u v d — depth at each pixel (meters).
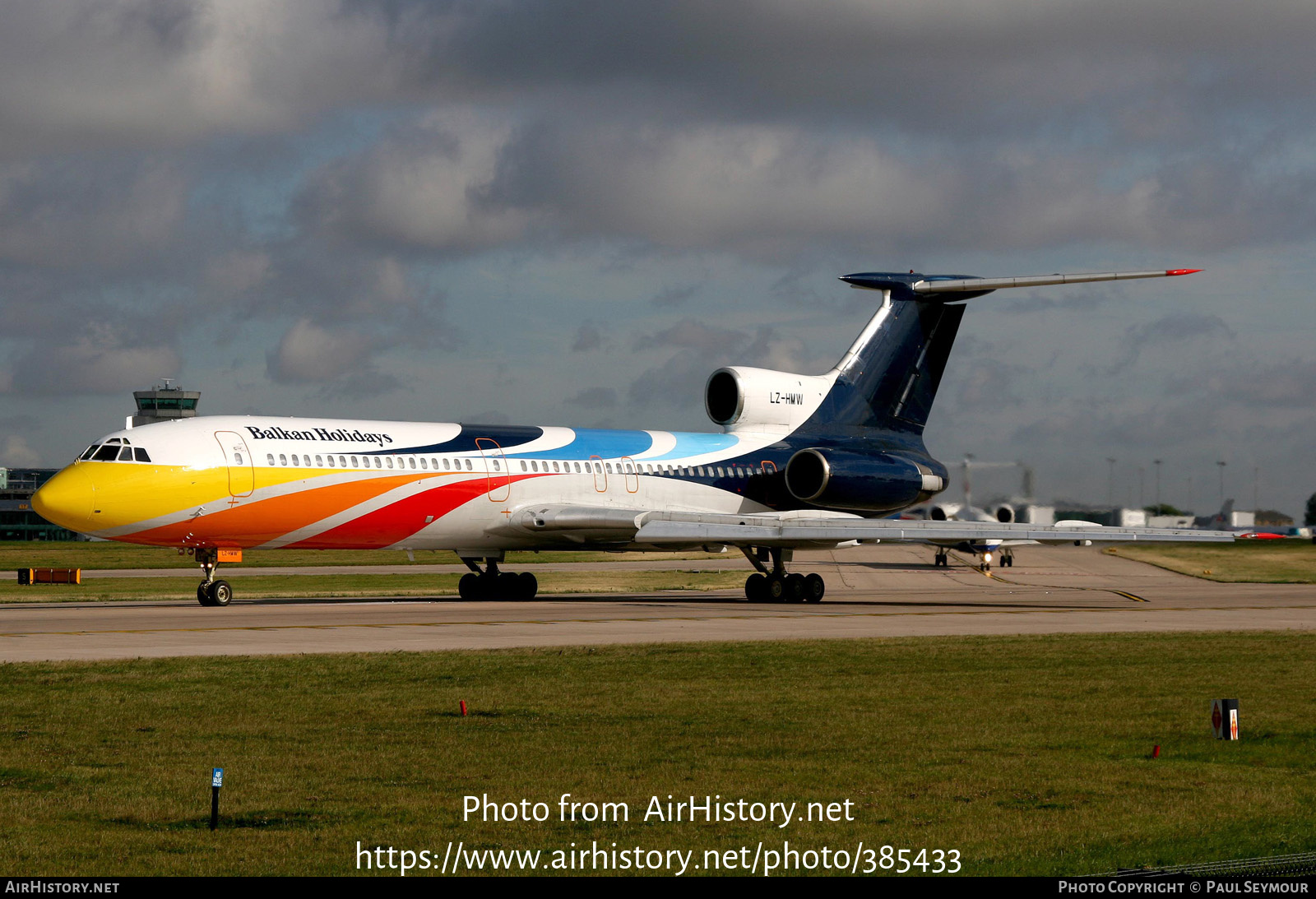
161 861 15.05
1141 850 15.73
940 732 22.98
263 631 41.69
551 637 40.12
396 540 56.59
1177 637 40.38
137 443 50.91
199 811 17.20
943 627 45.38
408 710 24.97
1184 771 19.95
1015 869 15.08
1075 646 37.31
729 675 30.28
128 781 18.80
